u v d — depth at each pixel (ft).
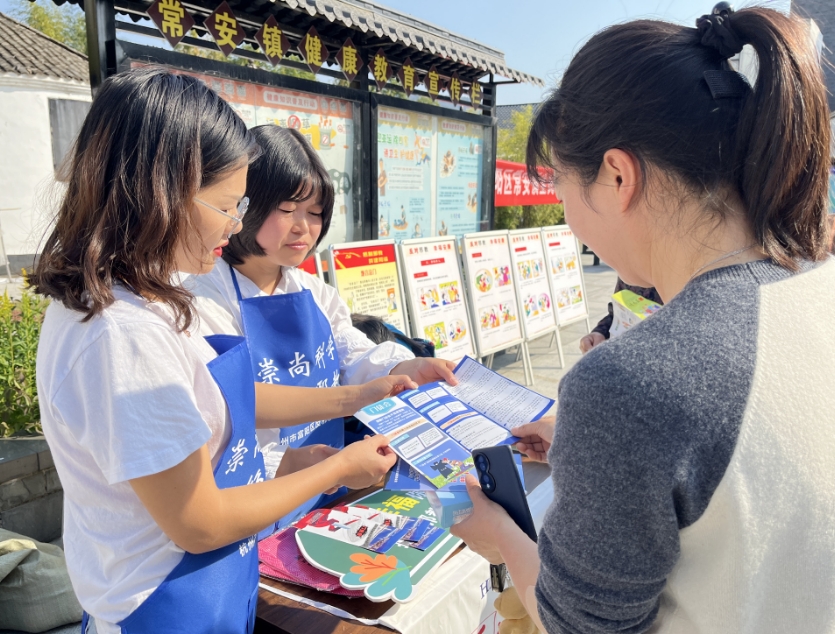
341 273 12.26
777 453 1.82
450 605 4.08
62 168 2.92
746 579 1.88
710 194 2.11
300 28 12.06
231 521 2.97
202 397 3.07
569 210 2.59
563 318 19.10
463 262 15.76
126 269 2.76
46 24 63.67
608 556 1.94
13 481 8.57
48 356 2.83
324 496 5.53
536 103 2.65
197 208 2.96
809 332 1.96
